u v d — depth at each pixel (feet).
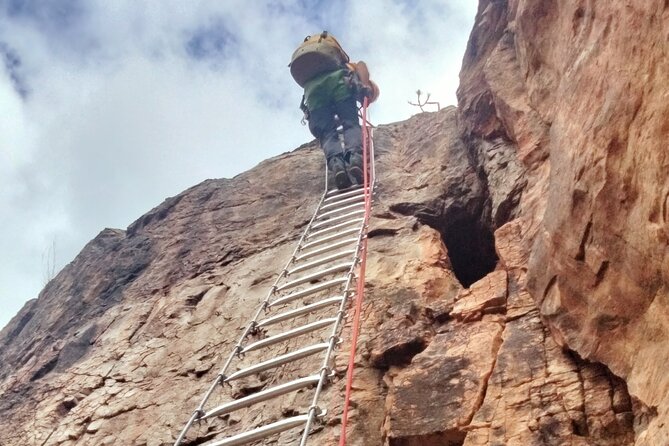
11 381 36.04
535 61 28.81
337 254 29.25
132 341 33.71
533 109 29.58
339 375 23.82
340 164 39.70
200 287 36.01
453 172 37.86
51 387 32.58
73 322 39.99
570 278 19.57
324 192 42.32
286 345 27.40
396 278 28.66
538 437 17.83
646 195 15.55
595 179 17.61
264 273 34.47
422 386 21.06
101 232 51.60
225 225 42.88
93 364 32.89
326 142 41.32
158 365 30.37
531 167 28.25
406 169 41.70
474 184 36.04
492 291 24.23
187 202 48.62
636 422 17.25
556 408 18.40
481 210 35.45
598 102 18.17
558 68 25.43
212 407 25.52
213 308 33.42
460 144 40.24
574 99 20.12
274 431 19.40
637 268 16.61
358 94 42.50
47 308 45.01
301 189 44.50
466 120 36.37
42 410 30.71
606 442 17.25
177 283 37.96
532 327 21.75
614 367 17.83
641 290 16.75
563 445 17.33
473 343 22.11
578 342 19.33
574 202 18.79
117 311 37.76
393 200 37.47
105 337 35.40
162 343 32.12
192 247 41.60
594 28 19.16
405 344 23.71
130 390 29.30
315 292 27.04
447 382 20.79
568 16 21.93
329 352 21.67
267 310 30.89
